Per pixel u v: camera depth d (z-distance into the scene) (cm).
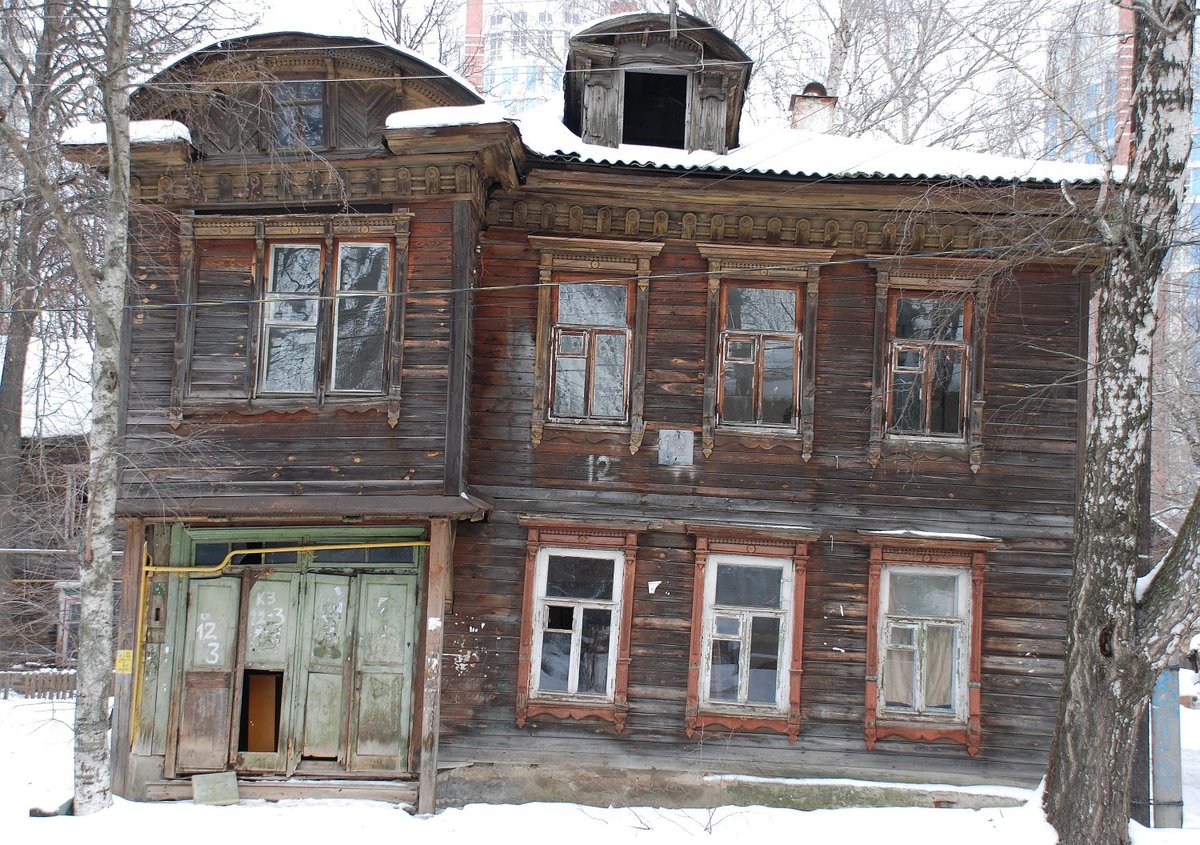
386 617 1268
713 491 1305
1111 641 1022
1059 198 1233
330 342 1244
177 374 1241
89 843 1030
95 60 1518
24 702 1942
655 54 1390
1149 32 1062
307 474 1216
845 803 1234
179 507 1186
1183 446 2609
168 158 1233
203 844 1055
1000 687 1271
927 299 1333
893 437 1314
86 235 1755
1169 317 2369
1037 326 1321
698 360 1321
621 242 1319
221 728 1246
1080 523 1070
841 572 1292
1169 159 1038
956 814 1202
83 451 2347
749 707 1273
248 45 1234
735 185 1279
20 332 1947
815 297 1319
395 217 1237
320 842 1085
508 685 1272
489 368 1316
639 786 1245
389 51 1233
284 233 1259
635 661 1279
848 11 2175
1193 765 1653
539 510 1298
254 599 1274
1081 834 1019
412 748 1243
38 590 2219
